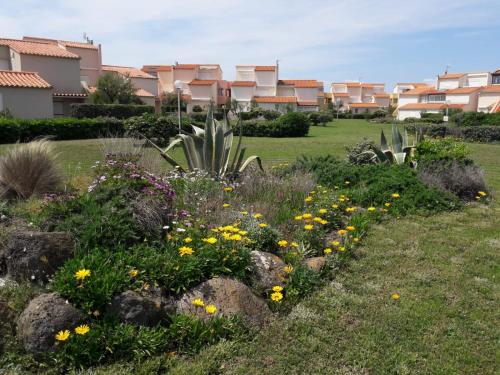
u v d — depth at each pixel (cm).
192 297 338
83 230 367
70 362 272
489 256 524
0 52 3259
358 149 1003
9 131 1902
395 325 355
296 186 677
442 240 577
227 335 321
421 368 303
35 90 2542
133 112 3111
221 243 393
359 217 612
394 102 9988
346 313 371
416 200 727
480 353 323
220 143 717
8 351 275
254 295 363
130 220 385
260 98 7062
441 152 952
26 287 326
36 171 603
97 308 301
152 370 277
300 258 444
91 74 4269
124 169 509
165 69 6838
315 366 298
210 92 6519
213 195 572
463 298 410
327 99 9306
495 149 2050
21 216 466
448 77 8119
